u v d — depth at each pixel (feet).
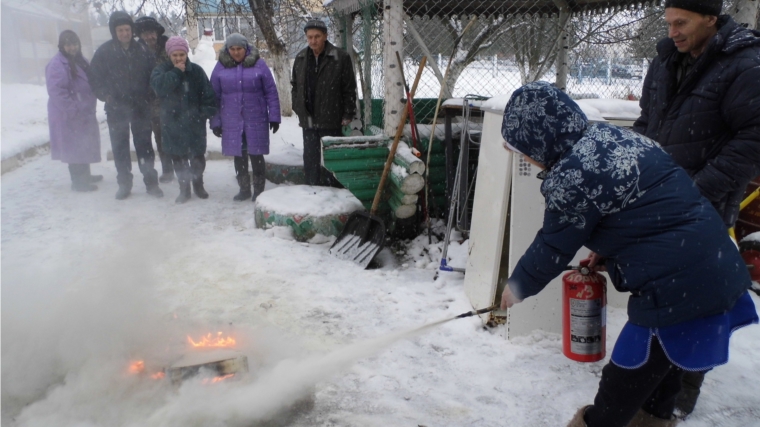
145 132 21.84
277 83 45.65
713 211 6.54
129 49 21.22
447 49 24.80
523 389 9.52
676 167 6.61
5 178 25.58
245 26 42.34
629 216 6.39
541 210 10.64
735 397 9.30
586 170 6.35
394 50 17.34
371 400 9.24
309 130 20.22
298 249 16.55
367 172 17.80
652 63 9.76
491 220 11.64
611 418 7.06
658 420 7.75
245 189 21.84
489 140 12.00
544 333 11.24
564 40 22.04
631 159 6.37
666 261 6.26
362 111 23.75
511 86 25.07
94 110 22.94
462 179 16.11
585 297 9.82
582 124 6.72
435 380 9.82
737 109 8.13
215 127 21.26
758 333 11.29
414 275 14.90
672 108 9.04
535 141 6.77
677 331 6.42
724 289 6.27
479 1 21.33
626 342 6.81
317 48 19.22
